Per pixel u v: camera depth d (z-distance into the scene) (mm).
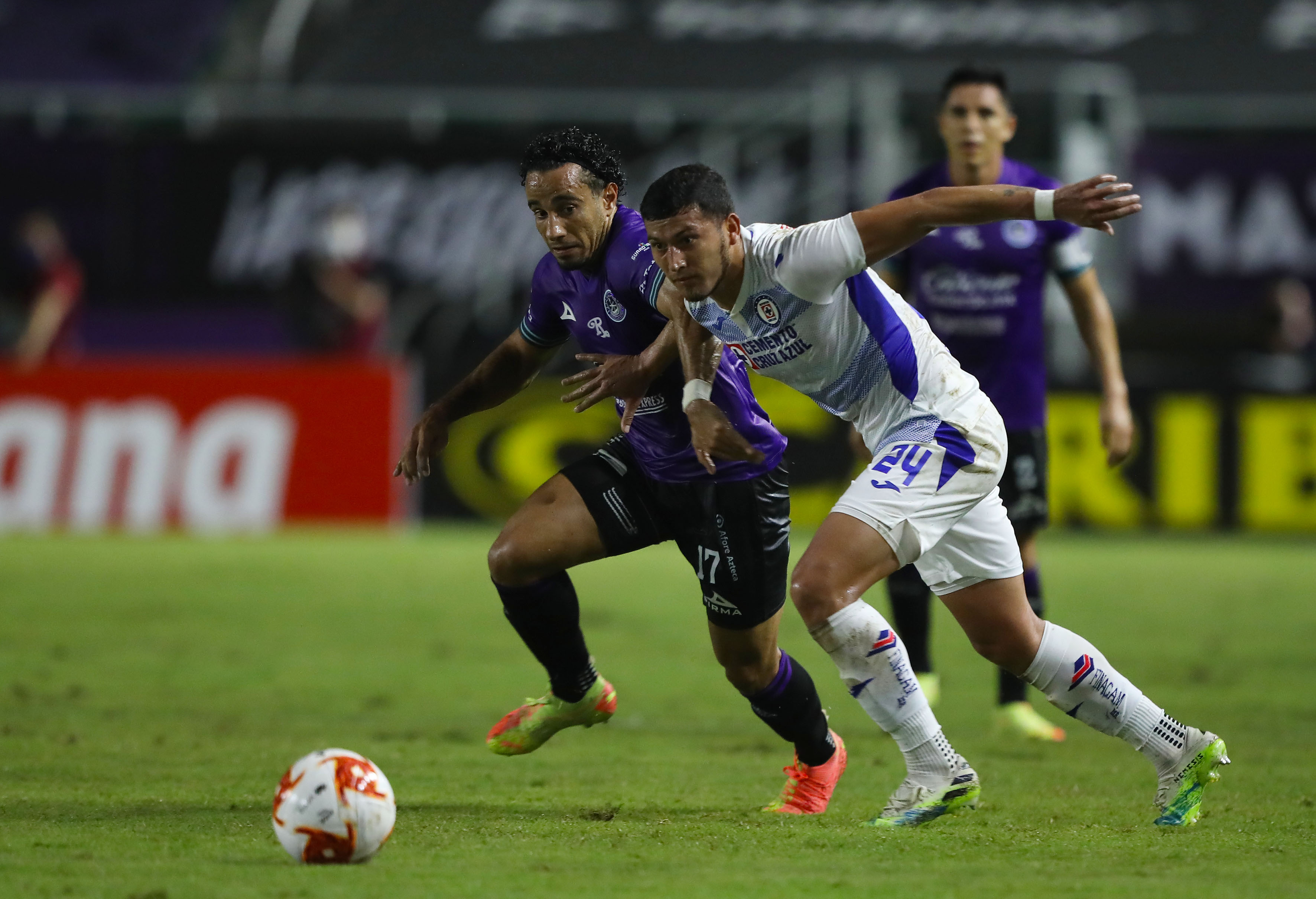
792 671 16828
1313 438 53375
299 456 53250
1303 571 45281
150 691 25625
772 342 15805
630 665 29250
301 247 62438
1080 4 83438
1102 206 14117
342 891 12273
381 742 21406
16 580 40688
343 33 80875
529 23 82250
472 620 35281
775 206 63500
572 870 13250
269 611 36188
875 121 63250
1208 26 81125
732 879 12953
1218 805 17047
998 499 16344
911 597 24188
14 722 22422
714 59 80812
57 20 79375
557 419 54375
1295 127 64125
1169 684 27203
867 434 16484
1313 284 62969
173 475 53062
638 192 63375
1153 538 53812
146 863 13352
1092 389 53938
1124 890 12539
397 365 53562
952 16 82312
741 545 16812
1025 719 22781
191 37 79375
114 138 62969
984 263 23688
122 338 62531
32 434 53094
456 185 63094
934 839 14930
